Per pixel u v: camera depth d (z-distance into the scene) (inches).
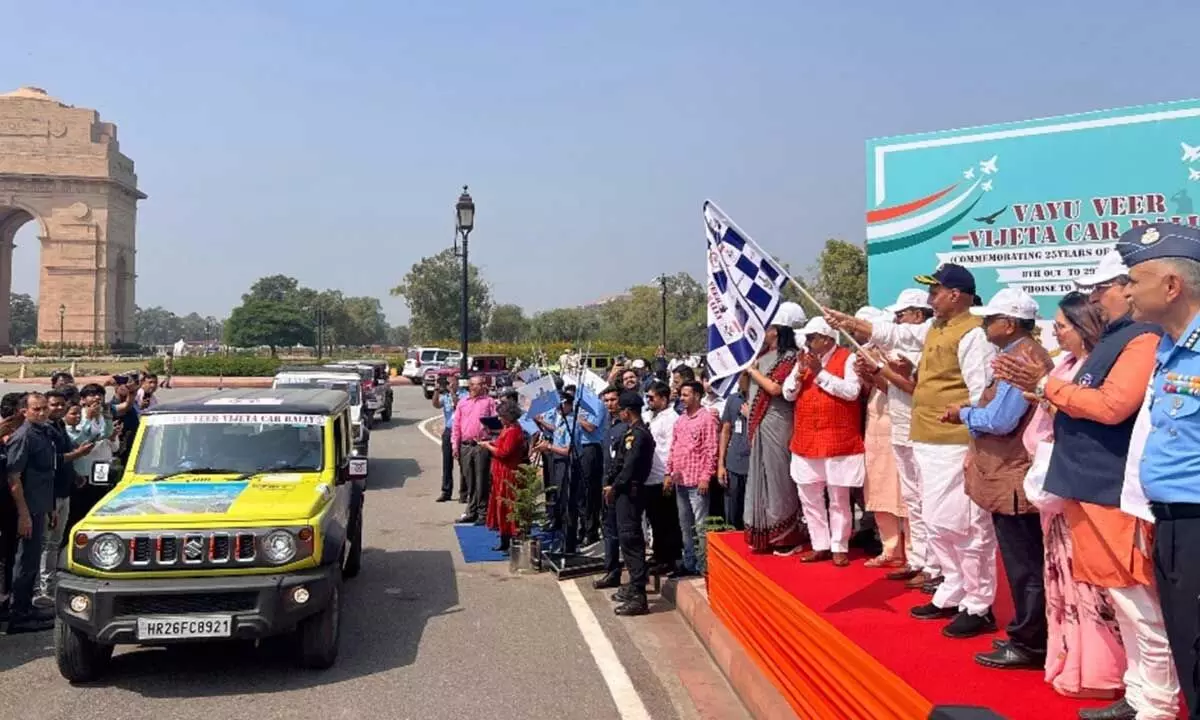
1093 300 144.6
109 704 221.6
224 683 235.9
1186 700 113.8
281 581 231.5
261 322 3922.2
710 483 343.0
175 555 230.7
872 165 308.2
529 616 300.4
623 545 304.2
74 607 224.4
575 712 214.8
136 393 442.0
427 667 248.1
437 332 2915.8
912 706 132.6
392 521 484.4
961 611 182.1
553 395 413.1
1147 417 121.4
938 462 183.5
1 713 215.5
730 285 255.6
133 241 3011.8
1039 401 145.0
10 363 2356.1
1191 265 113.3
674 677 239.8
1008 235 279.6
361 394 697.0
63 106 2701.8
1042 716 138.6
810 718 178.1
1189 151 249.1
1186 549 112.5
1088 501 132.8
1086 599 145.5
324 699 224.1
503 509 403.9
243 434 296.2
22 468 284.7
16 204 2667.3
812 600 205.3
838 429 235.5
